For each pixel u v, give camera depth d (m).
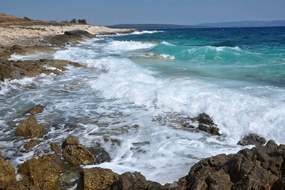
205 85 13.22
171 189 5.71
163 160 7.84
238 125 9.23
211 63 20.38
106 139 9.13
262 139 8.68
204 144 8.66
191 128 9.68
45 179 6.86
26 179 6.83
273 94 11.60
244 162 5.99
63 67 19.77
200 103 10.66
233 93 11.35
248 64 19.25
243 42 35.53
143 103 12.02
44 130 9.74
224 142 8.80
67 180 7.13
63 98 13.41
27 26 63.00
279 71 16.42
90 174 6.68
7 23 65.69
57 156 7.89
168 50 27.11
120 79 14.98
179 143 8.73
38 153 8.38
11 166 7.04
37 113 11.52
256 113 9.40
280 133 8.64
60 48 33.91
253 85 13.36
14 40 35.31
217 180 5.71
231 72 16.73
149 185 6.00
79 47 36.56
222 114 9.80
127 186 6.11
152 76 15.84
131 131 9.62
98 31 80.19
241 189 5.59
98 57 25.34
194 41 42.06
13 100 13.33
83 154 7.94
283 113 9.19
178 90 12.02
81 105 12.30
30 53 27.00
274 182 5.73
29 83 15.93
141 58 23.62
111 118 10.76
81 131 9.76
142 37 60.69
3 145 8.94
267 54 22.47
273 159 6.07
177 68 18.62
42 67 18.84
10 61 19.44
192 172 6.45
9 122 10.73
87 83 15.83
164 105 11.41
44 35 44.94
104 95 13.49
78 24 92.94
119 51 31.00
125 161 7.90
